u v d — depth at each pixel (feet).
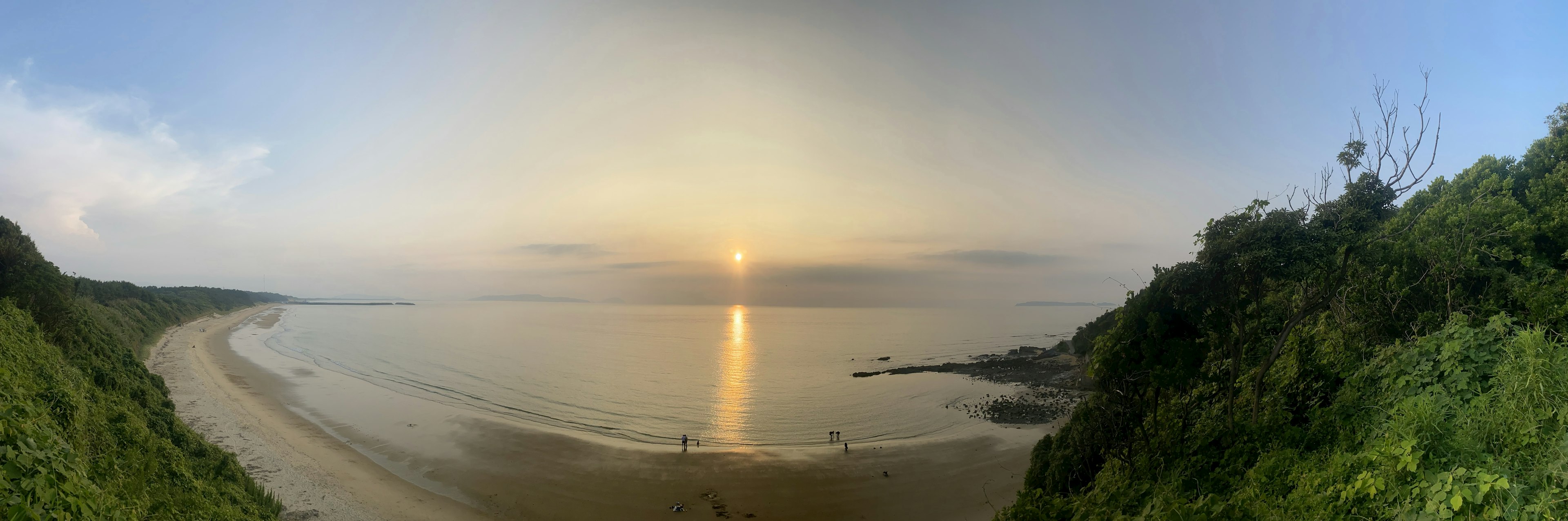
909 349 367.45
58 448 30.99
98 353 86.69
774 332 545.85
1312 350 46.85
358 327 491.72
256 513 64.90
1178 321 42.39
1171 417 47.93
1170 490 38.91
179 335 301.22
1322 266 35.65
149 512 44.83
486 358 279.49
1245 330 42.42
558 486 96.58
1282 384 44.55
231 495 64.13
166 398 94.48
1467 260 43.75
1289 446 37.47
